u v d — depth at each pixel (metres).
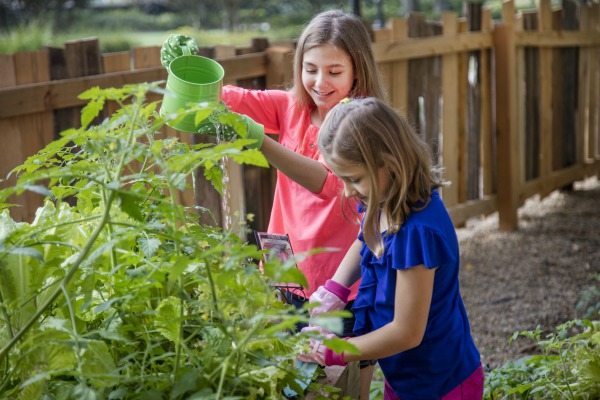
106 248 1.54
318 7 21.30
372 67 2.65
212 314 1.67
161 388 1.58
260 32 18.16
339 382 2.01
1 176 3.28
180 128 2.15
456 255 2.06
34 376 1.47
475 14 5.75
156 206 1.75
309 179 2.37
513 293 4.89
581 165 7.17
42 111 3.37
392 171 1.95
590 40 7.04
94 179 1.54
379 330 1.98
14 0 17.80
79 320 1.68
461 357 2.14
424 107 5.44
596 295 4.39
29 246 1.63
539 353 4.02
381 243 2.02
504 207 6.13
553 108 6.77
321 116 2.69
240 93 2.82
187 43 2.32
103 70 3.58
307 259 2.67
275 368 1.65
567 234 6.05
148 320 1.73
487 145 6.02
